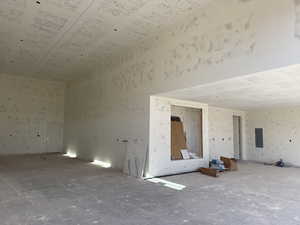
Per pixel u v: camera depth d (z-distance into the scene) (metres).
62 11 4.99
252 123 9.53
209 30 4.70
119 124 7.34
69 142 11.08
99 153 8.36
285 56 3.43
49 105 11.70
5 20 5.37
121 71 7.46
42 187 4.73
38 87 11.41
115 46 6.89
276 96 6.07
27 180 5.37
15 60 8.37
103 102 8.41
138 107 6.53
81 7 4.83
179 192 4.38
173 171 6.34
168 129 6.45
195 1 4.64
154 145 6.05
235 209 3.44
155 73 6.02
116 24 5.55
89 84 9.65
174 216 3.15
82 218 3.07
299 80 4.29
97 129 8.68
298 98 6.38
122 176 5.96
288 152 8.18
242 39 4.06
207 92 5.57
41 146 11.36
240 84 4.66
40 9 4.91
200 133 7.34
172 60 5.53
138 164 6.13
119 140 7.27
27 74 10.45
